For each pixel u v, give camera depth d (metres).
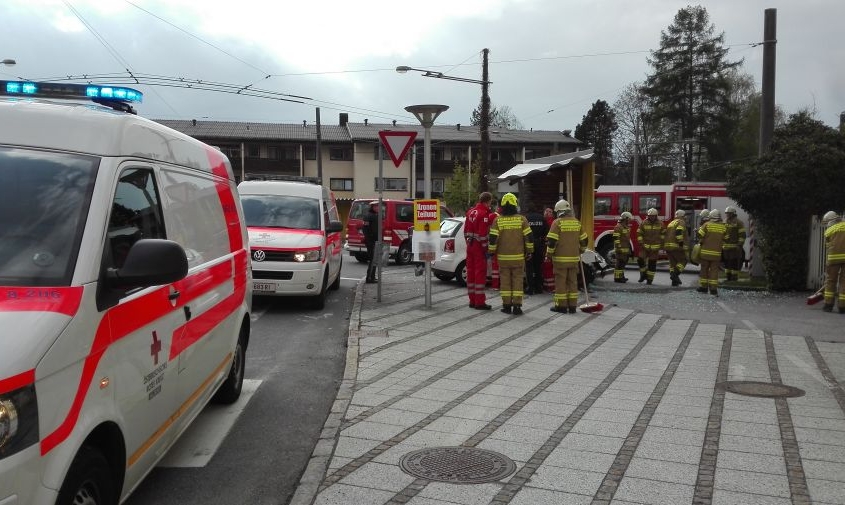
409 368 7.71
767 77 18.28
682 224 17.39
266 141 59.38
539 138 65.25
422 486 4.40
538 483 4.46
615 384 7.12
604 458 4.93
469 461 4.85
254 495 4.35
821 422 5.84
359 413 6.00
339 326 10.65
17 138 3.45
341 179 60.72
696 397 6.64
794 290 15.95
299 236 12.12
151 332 3.73
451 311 12.02
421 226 12.05
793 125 16.72
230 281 5.68
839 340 9.80
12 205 3.22
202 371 4.82
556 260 12.06
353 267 22.39
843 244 12.63
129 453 3.44
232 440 5.36
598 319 11.50
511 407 6.22
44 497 2.61
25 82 4.03
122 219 3.52
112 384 3.21
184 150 4.84
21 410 2.51
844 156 15.22
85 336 2.95
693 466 4.78
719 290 16.25
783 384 7.19
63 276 3.01
